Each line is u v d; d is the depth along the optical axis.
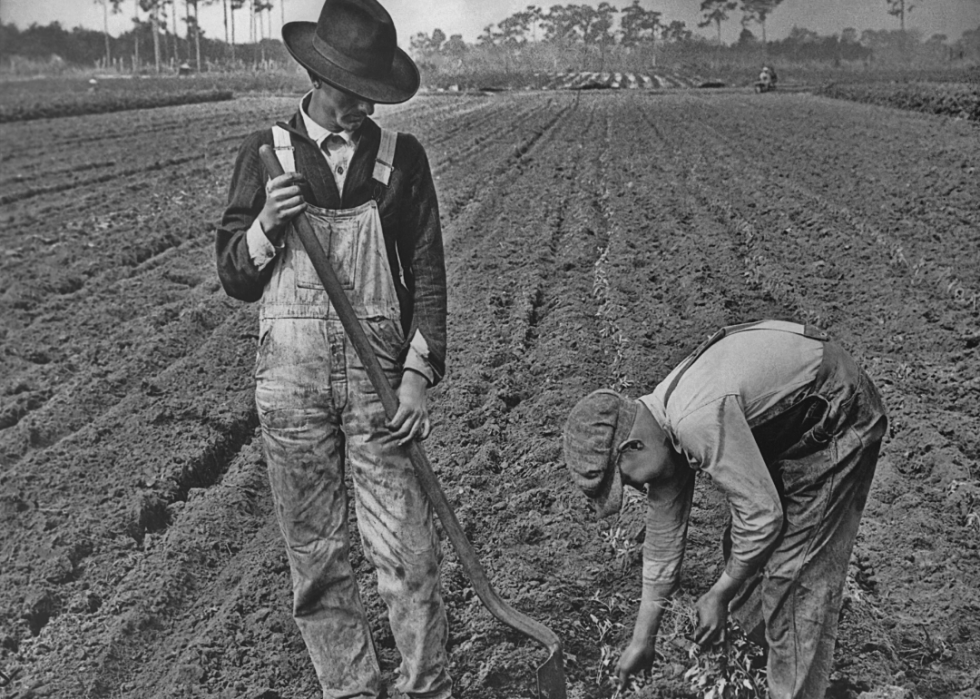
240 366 6.40
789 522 3.11
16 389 6.25
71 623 3.96
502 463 5.18
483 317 7.22
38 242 9.42
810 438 3.02
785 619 3.17
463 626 3.87
